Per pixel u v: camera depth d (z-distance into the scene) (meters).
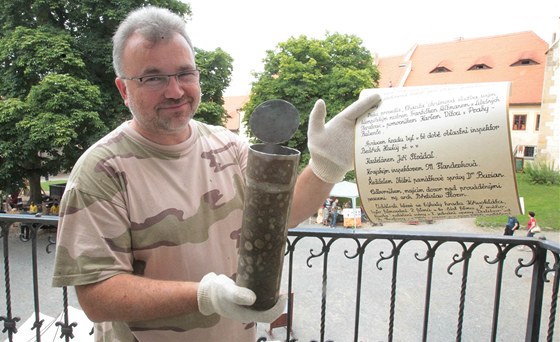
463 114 0.96
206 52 15.27
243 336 1.36
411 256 10.22
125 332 1.30
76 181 1.10
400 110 1.06
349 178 15.25
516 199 0.94
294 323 6.75
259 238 0.79
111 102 13.83
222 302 0.87
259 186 0.76
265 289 0.83
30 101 11.95
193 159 1.27
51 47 12.27
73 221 1.08
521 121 27.19
